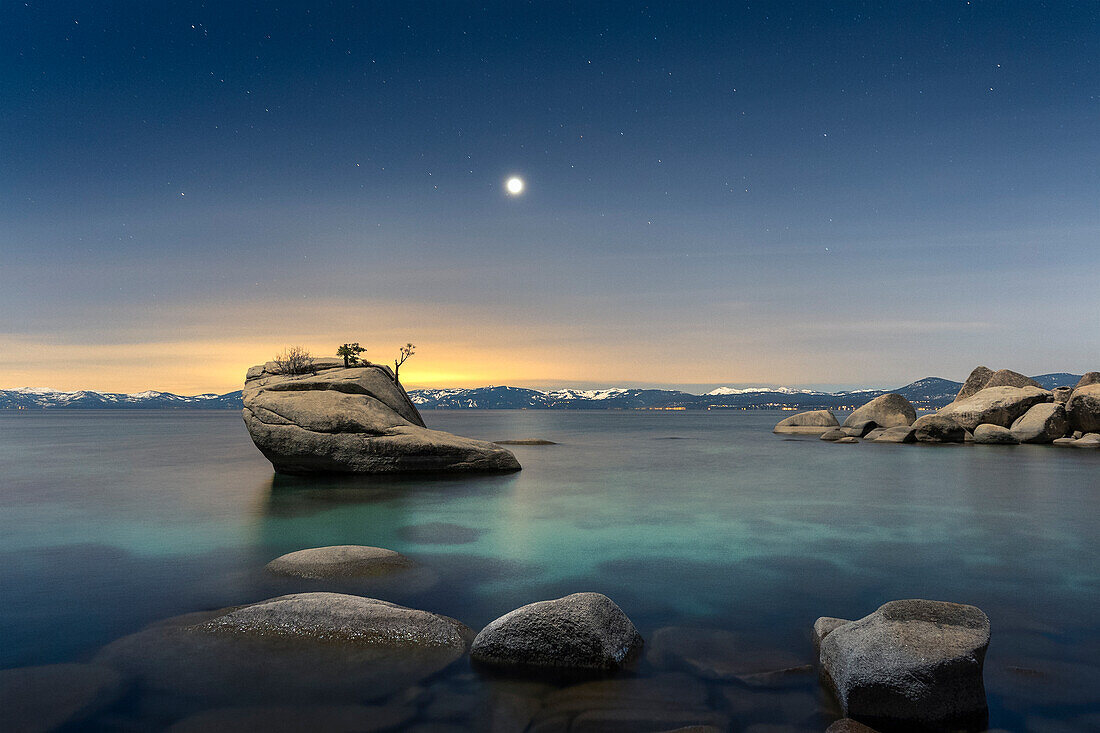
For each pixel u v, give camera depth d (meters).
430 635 7.03
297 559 10.27
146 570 10.45
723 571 10.55
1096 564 11.00
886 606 6.29
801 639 7.45
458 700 5.82
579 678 6.28
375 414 24.39
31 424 106.38
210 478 23.66
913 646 5.59
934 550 12.06
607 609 6.96
